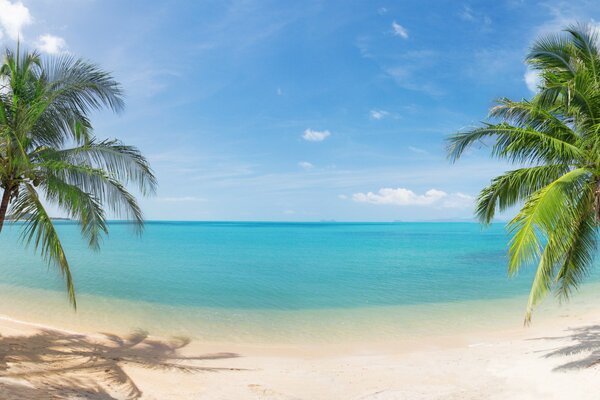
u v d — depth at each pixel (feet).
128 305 55.77
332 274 89.86
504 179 29.07
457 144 28.81
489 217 30.76
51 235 29.81
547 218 22.06
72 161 31.35
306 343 39.40
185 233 345.92
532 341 37.32
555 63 29.76
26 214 30.09
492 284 76.38
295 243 214.48
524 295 65.00
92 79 31.99
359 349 37.22
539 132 27.04
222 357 34.24
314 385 26.76
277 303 58.80
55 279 75.36
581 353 29.81
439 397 23.88
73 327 42.70
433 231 437.58
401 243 215.72
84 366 28.63
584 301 59.06
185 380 27.35
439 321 48.08
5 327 38.60
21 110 29.86
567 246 27.04
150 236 286.05
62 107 32.14
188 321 47.73
